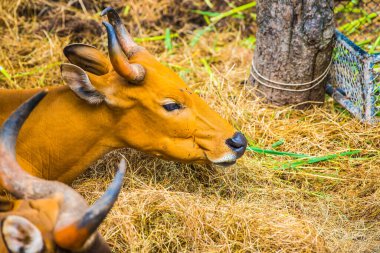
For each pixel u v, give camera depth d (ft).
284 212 18.80
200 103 17.10
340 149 21.29
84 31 27.25
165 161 19.70
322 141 21.53
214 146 16.98
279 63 22.12
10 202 12.65
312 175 20.31
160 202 18.37
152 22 27.94
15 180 12.72
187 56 26.16
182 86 16.83
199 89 23.41
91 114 16.69
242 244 17.49
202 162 17.43
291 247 17.54
